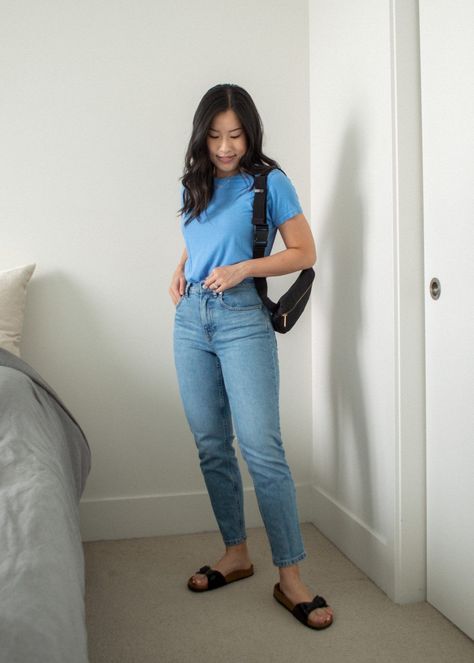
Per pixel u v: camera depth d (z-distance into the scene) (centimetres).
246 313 177
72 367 240
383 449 192
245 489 249
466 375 161
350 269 212
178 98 240
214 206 182
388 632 168
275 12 245
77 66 234
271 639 166
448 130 164
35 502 112
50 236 236
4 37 230
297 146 248
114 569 212
